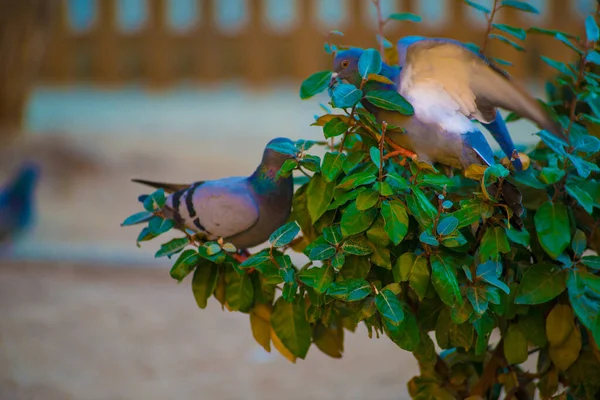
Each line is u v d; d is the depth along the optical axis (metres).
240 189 4.70
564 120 4.82
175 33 25.53
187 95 25.77
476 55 4.21
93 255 12.71
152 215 4.75
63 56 25.92
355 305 4.40
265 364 9.20
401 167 4.66
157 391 8.47
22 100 19.81
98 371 8.95
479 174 4.20
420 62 4.33
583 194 4.29
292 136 20.47
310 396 8.38
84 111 23.77
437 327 4.56
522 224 4.21
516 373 5.13
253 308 4.86
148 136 20.89
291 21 25.02
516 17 23.30
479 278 4.18
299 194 4.80
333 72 4.61
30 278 12.15
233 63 25.59
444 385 5.21
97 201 16.05
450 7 23.39
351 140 4.85
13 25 19.08
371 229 4.28
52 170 17.86
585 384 4.89
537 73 24.03
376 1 5.17
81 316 10.60
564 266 4.40
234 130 21.41
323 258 4.21
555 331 4.60
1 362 9.12
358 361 9.30
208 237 4.75
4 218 12.54
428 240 4.08
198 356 9.39
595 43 5.01
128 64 25.88
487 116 4.46
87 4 25.61
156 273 12.36
